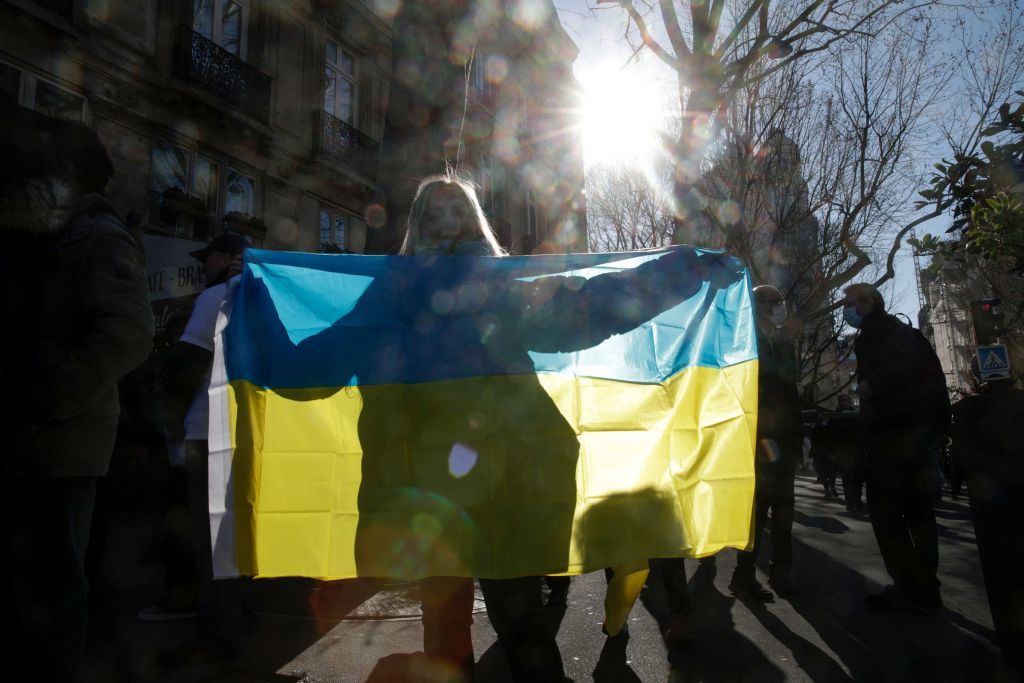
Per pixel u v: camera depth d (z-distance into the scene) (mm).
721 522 2496
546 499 2312
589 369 2516
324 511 2270
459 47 4207
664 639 3971
